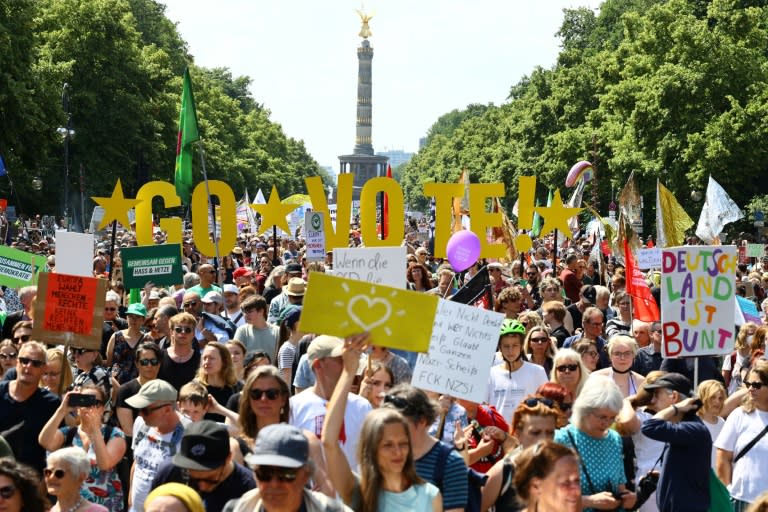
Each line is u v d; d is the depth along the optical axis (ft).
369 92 579.89
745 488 29.40
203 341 43.96
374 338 22.24
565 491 19.47
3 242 116.37
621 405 24.79
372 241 64.54
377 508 19.93
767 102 182.19
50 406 30.73
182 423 28.04
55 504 26.30
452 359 26.05
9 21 164.76
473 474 22.91
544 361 37.24
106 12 236.43
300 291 47.73
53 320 33.71
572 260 65.05
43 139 170.40
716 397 30.71
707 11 200.75
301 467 18.72
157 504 18.85
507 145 327.26
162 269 56.70
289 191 526.57
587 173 103.19
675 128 191.01
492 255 63.10
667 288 34.22
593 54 296.30
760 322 53.78
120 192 63.16
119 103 240.32
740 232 195.42
